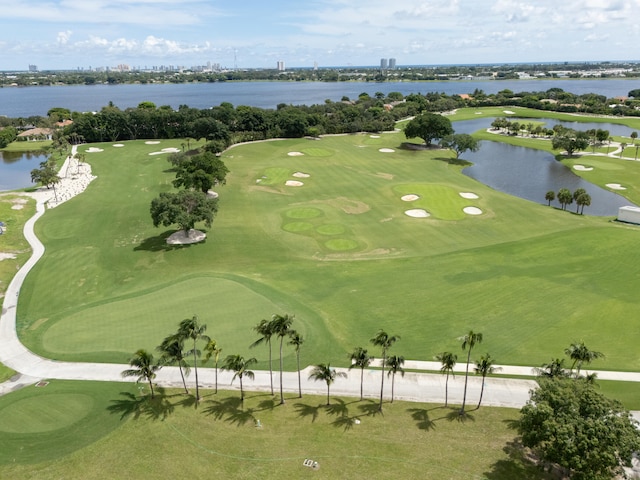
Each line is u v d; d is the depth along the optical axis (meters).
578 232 70.06
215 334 44.22
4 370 39.72
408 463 29.41
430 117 138.12
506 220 77.50
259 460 29.80
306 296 52.38
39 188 100.62
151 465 29.39
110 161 124.00
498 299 50.88
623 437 25.97
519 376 38.59
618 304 49.09
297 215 80.56
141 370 34.25
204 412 34.50
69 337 44.41
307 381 38.41
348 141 153.75
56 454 30.39
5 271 60.09
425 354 41.56
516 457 29.89
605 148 141.25
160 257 64.44
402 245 68.00
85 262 63.03
